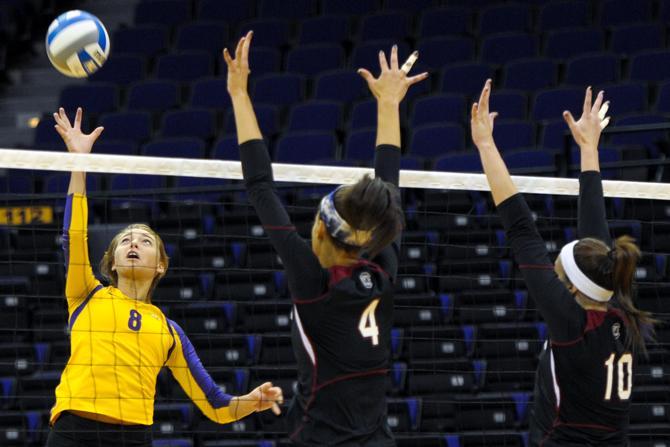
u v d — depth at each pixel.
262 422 16.03
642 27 25.72
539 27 27.48
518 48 26.33
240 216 20.17
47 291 19.50
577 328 6.18
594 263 6.27
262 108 25.45
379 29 28.28
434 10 28.42
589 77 24.66
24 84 30.84
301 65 27.58
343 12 29.97
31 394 16.69
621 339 6.34
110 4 33.28
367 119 24.70
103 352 8.30
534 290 6.16
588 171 6.96
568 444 6.33
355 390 5.65
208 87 26.97
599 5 27.25
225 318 17.81
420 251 19.28
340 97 26.08
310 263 5.56
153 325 8.58
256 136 5.84
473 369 16.75
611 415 6.31
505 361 16.77
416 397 16.44
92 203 21.69
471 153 21.72
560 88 23.89
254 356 17.08
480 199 20.91
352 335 5.62
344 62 27.78
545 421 6.42
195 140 24.39
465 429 15.88
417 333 17.12
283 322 17.91
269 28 29.28
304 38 28.86
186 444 15.20
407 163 21.52
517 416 15.89
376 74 26.56
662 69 24.39
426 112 24.50
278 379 16.53
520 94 24.12
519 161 21.11
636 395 15.53
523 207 6.32
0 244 21.19
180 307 17.62
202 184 21.78
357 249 5.61
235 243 19.53
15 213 21.69
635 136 21.92
